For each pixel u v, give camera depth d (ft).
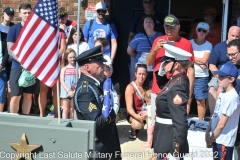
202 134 17.54
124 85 27.02
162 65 14.93
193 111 27.07
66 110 22.68
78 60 14.21
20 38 13.32
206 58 23.11
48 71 13.43
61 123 13.26
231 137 15.46
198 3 30.14
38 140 12.62
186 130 13.83
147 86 22.52
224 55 20.15
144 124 23.50
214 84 22.00
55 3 13.38
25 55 13.29
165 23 18.34
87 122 13.33
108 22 24.88
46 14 13.28
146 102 21.84
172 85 14.23
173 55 14.38
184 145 13.97
